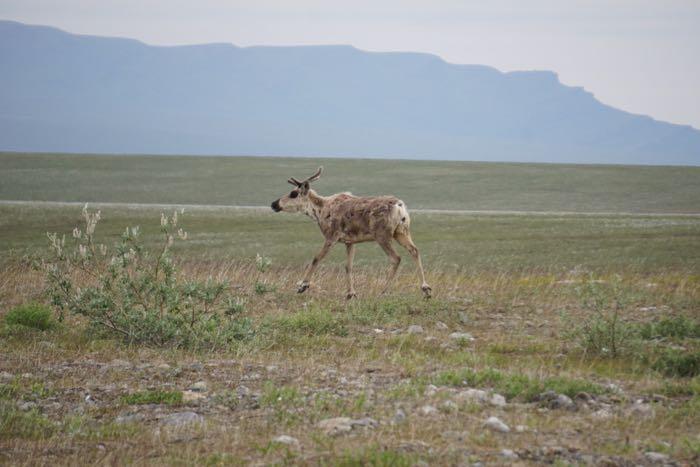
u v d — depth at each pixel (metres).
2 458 26.78
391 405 31.62
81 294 49.94
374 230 63.91
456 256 119.00
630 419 29.42
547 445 26.30
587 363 40.47
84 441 28.53
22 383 37.38
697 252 114.12
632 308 56.00
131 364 41.41
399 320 53.72
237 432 28.70
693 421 29.27
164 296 49.25
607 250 119.44
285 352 44.31
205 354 44.31
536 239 139.25
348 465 24.41
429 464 24.36
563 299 60.94
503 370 37.84
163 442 28.12
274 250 128.62
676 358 38.44
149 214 189.25
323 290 68.75
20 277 78.44
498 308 57.84
